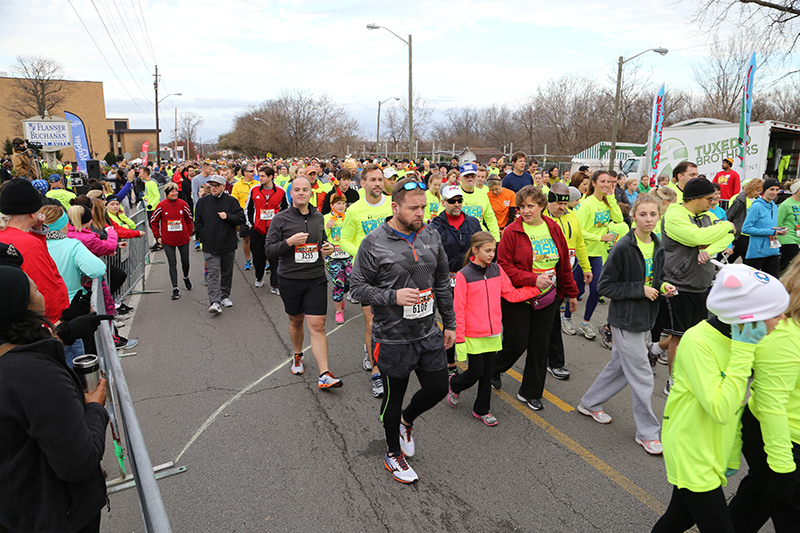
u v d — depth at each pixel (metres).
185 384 4.88
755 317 1.87
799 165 16.23
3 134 56.62
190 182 15.41
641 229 3.75
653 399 4.55
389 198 5.32
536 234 4.13
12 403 1.57
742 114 10.88
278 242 4.66
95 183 9.72
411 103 23.19
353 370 5.23
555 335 4.96
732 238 4.43
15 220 3.51
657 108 11.61
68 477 1.65
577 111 48.62
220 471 3.49
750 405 2.14
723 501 2.11
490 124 73.12
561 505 3.12
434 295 3.50
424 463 3.59
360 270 3.31
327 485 3.34
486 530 2.92
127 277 7.75
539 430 4.02
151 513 1.58
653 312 3.70
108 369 2.91
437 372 3.34
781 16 14.83
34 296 1.81
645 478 3.39
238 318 6.96
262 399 4.57
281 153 55.19
